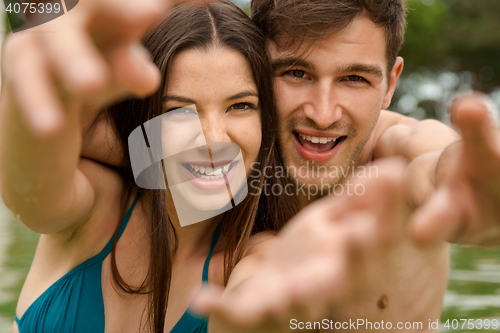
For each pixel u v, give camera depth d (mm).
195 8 1510
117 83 499
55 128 464
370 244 554
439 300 1822
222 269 1593
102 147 1582
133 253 1609
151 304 1553
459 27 23062
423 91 22328
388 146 2000
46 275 1677
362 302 1621
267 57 1647
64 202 1091
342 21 1643
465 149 592
